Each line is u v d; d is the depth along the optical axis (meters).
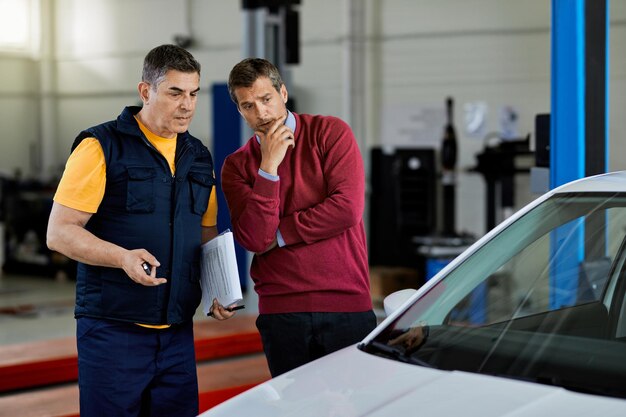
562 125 3.77
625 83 9.02
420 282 7.24
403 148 9.83
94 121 12.58
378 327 2.32
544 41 9.59
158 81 2.59
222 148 7.63
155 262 2.51
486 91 9.91
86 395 2.71
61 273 10.12
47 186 10.80
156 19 11.85
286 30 6.46
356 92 10.45
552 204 2.38
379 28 10.45
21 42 12.74
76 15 12.62
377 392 1.93
